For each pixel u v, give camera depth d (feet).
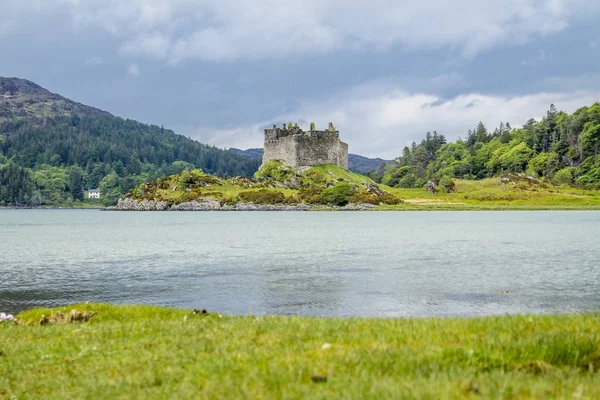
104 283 135.13
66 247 237.25
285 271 151.33
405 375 35.55
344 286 124.67
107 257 195.72
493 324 53.11
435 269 151.84
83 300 114.21
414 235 289.94
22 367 47.83
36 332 64.23
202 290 122.21
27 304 111.45
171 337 54.44
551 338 43.88
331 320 61.16
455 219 486.79
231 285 128.36
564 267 154.30
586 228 338.34
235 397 32.65
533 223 404.36
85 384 40.63
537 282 128.16
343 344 45.73
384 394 30.17
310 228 359.25
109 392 37.68
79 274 152.05
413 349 42.19
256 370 38.01
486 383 32.07
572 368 38.32
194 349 47.21
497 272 144.97
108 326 65.41
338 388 32.65
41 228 393.09
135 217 594.65
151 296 116.67
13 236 307.17
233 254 200.34
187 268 161.17
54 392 39.91
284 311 99.14
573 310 97.14
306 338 49.37
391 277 137.49
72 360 48.42
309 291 118.73
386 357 39.73
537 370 37.68
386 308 100.63
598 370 37.32
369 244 237.04
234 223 433.07
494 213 631.15
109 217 606.14
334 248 219.20
